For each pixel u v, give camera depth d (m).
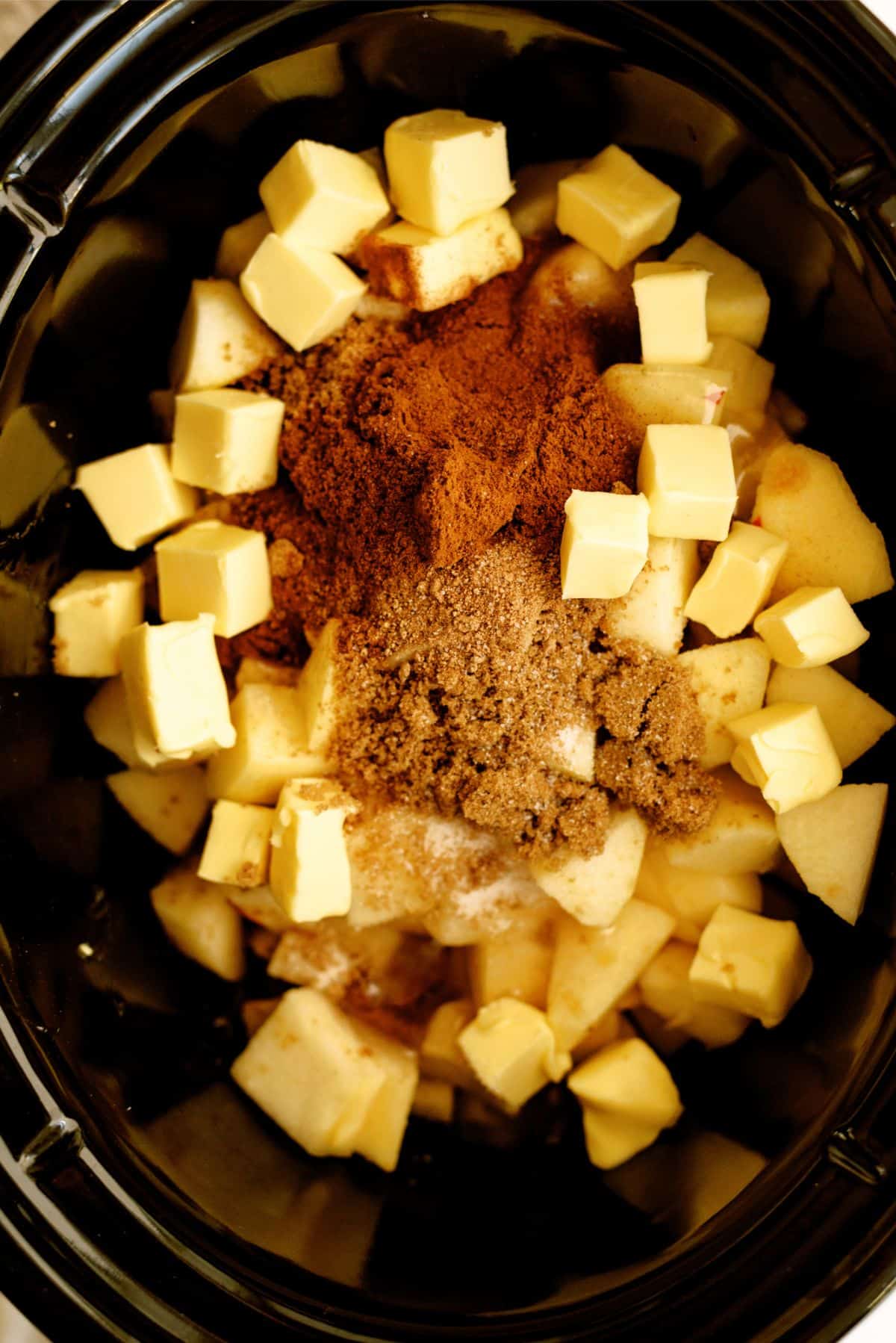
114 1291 0.36
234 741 0.40
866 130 0.36
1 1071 0.36
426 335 0.41
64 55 0.35
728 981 0.40
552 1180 0.42
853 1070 0.37
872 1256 0.36
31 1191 0.36
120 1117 0.38
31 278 0.36
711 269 0.40
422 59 0.38
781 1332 0.36
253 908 0.42
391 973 0.44
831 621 0.39
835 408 0.39
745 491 0.40
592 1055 0.43
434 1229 0.41
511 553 0.39
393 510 0.39
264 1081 0.42
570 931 0.42
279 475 0.41
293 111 0.38
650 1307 0.37
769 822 0.40
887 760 0.39
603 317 0.41
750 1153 0.39
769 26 0.36
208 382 0.41
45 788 0.40
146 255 0.39
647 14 0.36
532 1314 0.38
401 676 0.39
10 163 0.35
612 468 0.39
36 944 0.38
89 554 0.42
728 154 0.38
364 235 0.40
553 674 0.39
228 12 0.35
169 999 0.43
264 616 0.41
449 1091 0.43
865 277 0.37
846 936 0.39
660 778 0.40
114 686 0.42
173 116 0.36
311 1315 0.37
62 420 0.39
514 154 0.41
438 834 0.40
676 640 0.40
